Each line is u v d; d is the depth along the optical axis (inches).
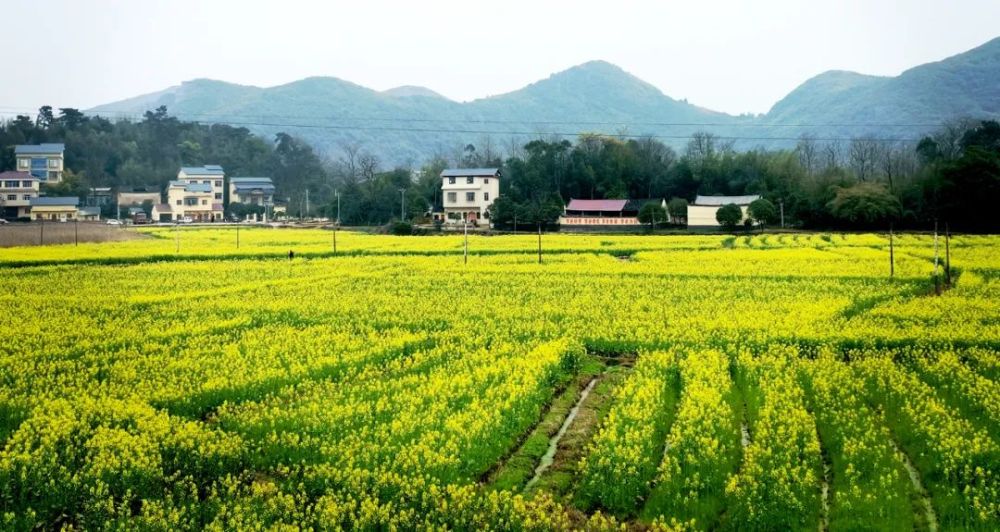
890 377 1079.0
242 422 944.3
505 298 1867.6
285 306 1745.8
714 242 3449.8
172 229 5059.1
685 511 735.1
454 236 4040.4
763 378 1110.4
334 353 1270.9
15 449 821.9
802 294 1883.6
